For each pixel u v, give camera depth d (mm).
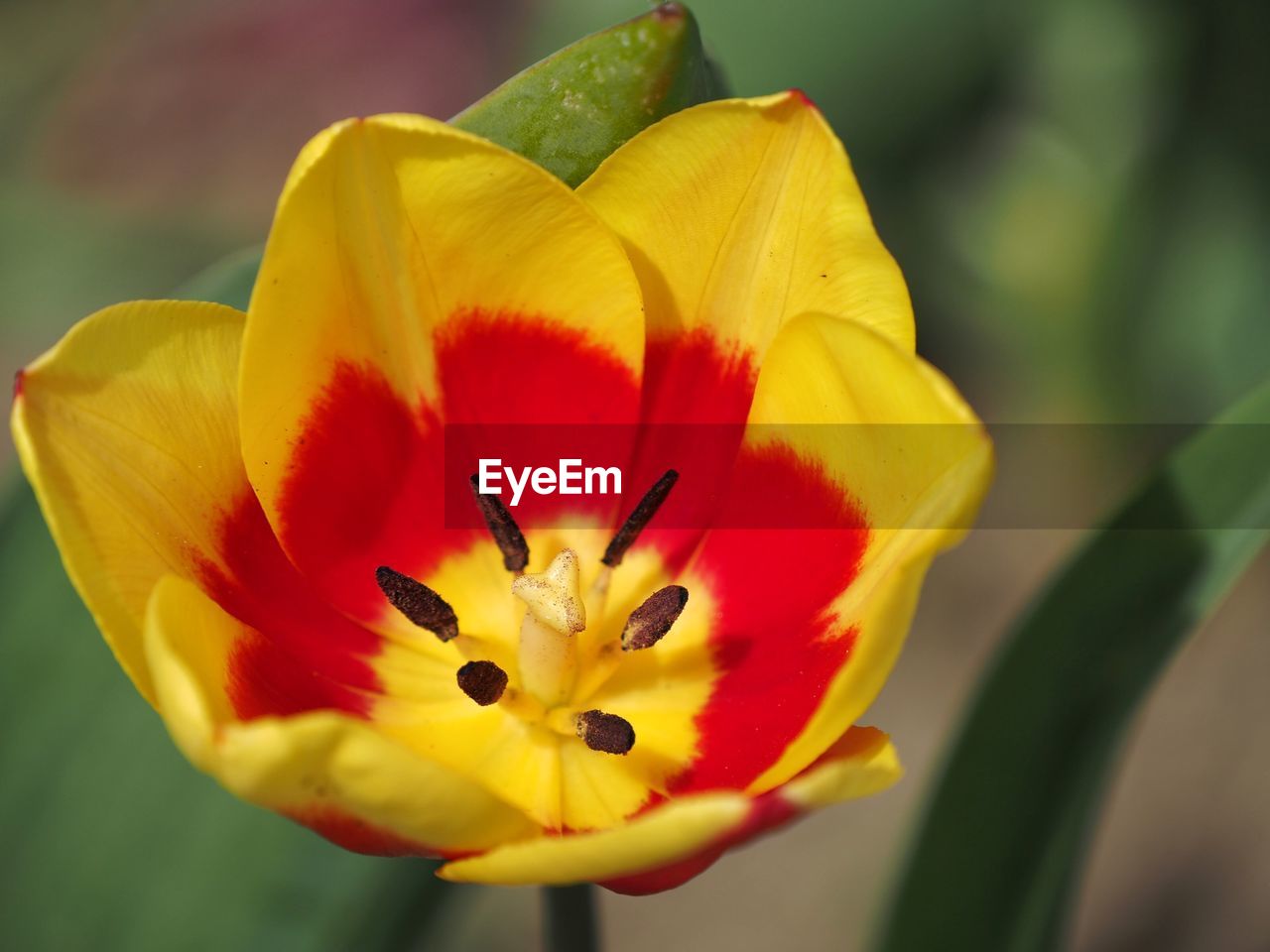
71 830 303
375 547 294
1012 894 293
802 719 273
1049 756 291
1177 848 478
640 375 288
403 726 291
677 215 281
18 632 306
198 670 257
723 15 457
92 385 264
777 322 283
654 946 479
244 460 275
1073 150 508
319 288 274
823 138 271
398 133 266
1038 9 481
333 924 302
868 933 310
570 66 280
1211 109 495
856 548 274
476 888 307
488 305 286
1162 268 506
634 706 294
